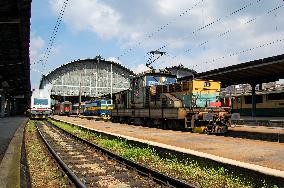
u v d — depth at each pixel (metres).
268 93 34.16
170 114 20.28
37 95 43.16
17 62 32.69
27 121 41.78
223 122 19.23
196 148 11.20
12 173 7.86
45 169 9.18
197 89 19.02
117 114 30.64
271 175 6.52
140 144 12.65
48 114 43.25
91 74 94.38
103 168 9.30
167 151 10.52
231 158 9.07
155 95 22.66
